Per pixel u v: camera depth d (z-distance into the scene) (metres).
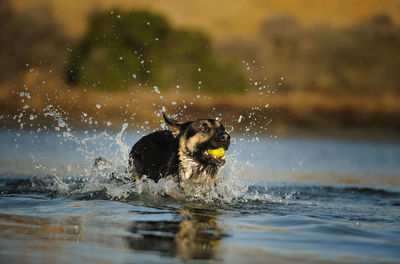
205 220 5.66
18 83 27.55
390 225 5.86
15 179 8.67
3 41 32.88
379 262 4.16
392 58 39.59
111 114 21.92
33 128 19.89
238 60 30.48
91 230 4.91
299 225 5.56
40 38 33.06
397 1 46.72
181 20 42.62
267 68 34.97
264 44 39.44
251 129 23.97
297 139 22.62
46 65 29.98
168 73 26.19
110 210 6.01
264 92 29.00
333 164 14.52
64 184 8.05
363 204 7.71
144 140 8.37
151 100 23.66
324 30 42.25
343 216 6.45
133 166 8.32
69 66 25.05
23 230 4.80
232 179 8.21
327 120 27.50
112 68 25.30
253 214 6.30
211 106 25.30
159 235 4.79
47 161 11.73
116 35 27.53
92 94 23.69
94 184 7.94
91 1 35.81
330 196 8.42
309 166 13.80
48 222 5.21
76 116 20.84
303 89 33.34
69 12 35.47
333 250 4.49
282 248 4.51
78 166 11.05
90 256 4.03
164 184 7.57
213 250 4.35
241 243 4.64
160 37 29.20
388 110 29.50
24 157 12.34
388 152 18.61
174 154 7.73
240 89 27.52
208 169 7.64
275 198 7.91
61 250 4.17
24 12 34.47
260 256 4.22
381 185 10.38
